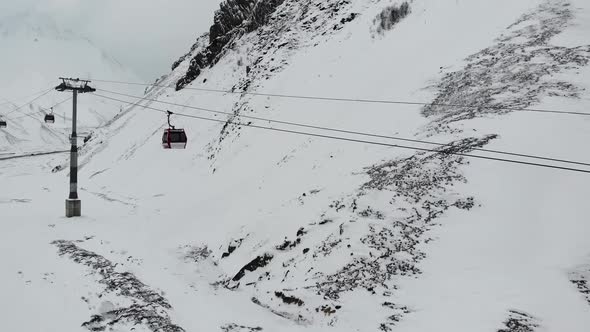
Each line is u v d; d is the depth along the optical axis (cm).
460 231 1705
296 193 2670
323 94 4041
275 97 4628
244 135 4353
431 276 1541
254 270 2041
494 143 2095
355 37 4659
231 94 5884
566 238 1530
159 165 5156
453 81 3003
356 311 1485
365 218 1917
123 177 5391
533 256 1495
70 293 1773
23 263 2078
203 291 1928
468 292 1408
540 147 1966
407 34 4103
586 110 2134
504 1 3719
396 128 2830
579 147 1916
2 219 3164
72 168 3438
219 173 4072
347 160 2727
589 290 1315
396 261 1655
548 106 2231
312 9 6231
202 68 7719
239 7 7775
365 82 3759
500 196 1808
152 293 1786
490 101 2509
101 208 3947
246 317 1623
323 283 1681
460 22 3778
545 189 1770
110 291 1784
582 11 3114
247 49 6638
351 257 1738
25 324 1508
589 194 1688
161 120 6556
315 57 4881
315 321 1534
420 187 2002
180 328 1495
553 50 2770
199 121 5816
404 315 1401
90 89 3494
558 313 1246
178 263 2348
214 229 2797
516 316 1253
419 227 1800
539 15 3272
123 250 2458
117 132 7869
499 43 3153
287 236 2119
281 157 3453
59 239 2592
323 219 2066
